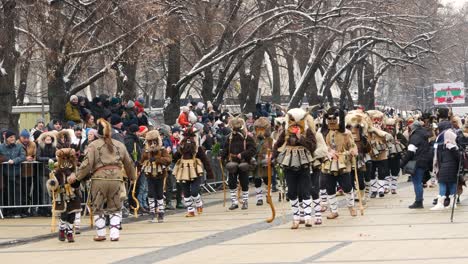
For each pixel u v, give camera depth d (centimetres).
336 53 7625
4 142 3400
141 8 4372
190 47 6888
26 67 5059
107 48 4388
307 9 6569
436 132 4122
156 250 2236
